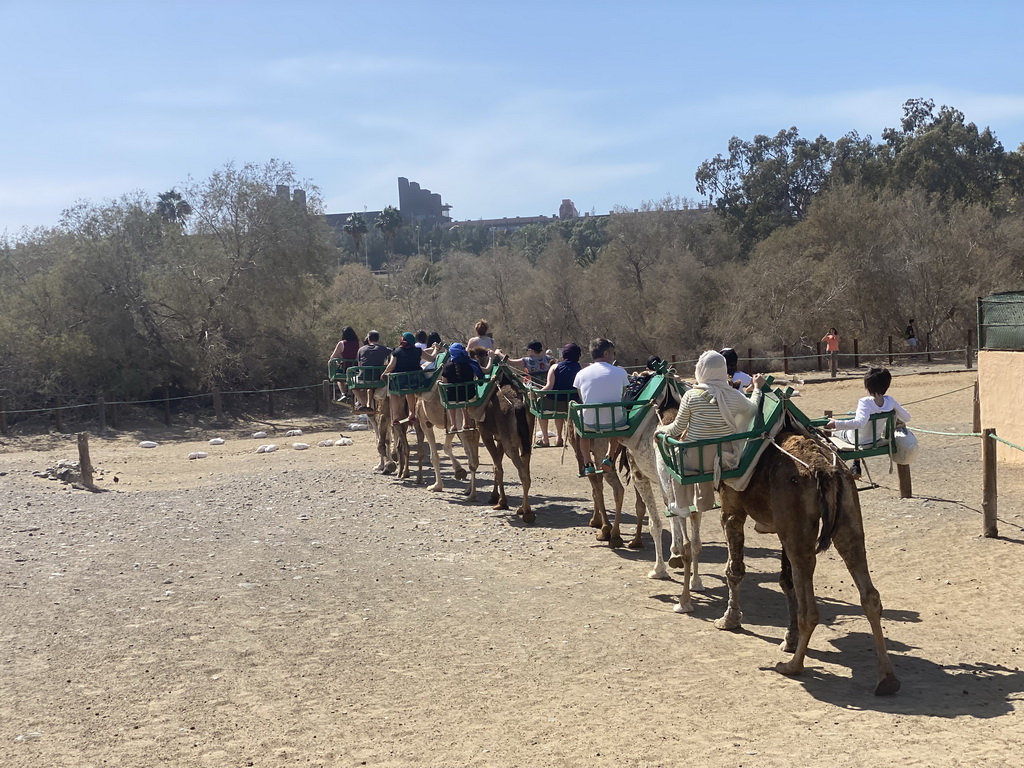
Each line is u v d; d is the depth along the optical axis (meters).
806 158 75.31
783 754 5.71
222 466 21.53
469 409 14.91
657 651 7.89
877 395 9.66
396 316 52.06
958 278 48.66
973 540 11.45
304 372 36.53
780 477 7.19
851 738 5.93
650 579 10.33
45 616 8.96
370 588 9.95
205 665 7.59
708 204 77.06
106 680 7.28
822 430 8.50
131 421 30.55
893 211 51.97
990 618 8.59
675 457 8.05
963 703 6.55
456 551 11.73
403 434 17.58
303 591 9.81
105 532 13.06
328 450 24.11
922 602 9.18
